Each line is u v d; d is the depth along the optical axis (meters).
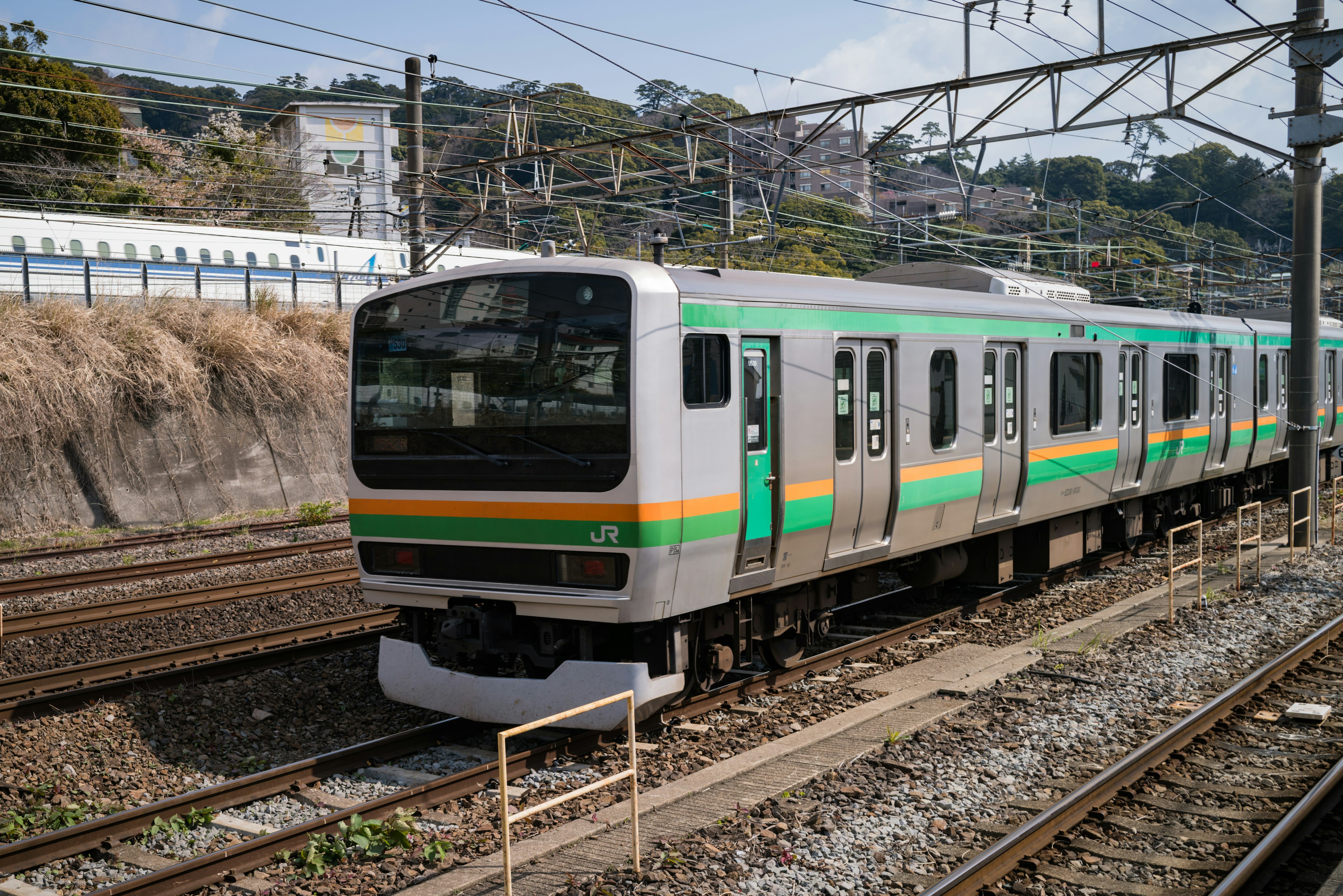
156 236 25.61
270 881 5.02
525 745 6.97
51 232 23.84
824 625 8.84
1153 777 6.25
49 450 16.67
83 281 23.09
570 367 6.71
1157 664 8.72
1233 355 15.81
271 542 15.49
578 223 18.22
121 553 14.54
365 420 7.68
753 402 7.32
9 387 16.34
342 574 12.59
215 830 5.68
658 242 7.17
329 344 21.73
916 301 9.15
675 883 4.83
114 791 6.31
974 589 11.88
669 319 6.59
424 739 6.99
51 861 5.23
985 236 24.11
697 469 6.77
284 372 20.02
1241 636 9.68
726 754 6.72
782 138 15.62
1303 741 6.89
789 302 7.60
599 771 6.39
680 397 6.66
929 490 9.24
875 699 7.85
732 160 18.33
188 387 18.33
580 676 6.70
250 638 9.30
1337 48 12.79
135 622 10.35
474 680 7.02
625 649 7.33
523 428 6.88
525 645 7.14
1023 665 8.67
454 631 7.22
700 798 5.90
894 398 8.79
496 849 5.30
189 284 23.39
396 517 7.51
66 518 16.56
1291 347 14.15
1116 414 12.58
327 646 8.98
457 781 6.06
